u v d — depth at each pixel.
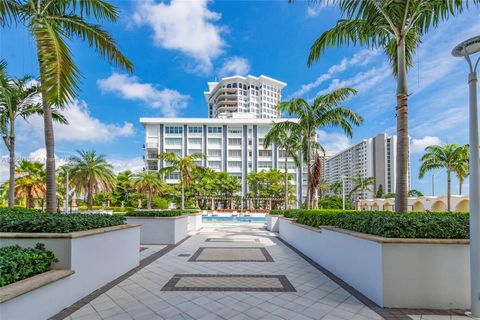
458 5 5.17
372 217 4.59
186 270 5.88
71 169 23.92
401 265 3.78
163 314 3.51
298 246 8.62
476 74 3.76
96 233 4.46
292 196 45.97
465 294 3.73
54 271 3.65
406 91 5.47
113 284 4.81
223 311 3.62
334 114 10.55
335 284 4.88
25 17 5.43
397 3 5.25
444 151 22.89
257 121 55.12
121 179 39.53
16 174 26.34
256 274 5.55
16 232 4.01
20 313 2.87
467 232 3.91
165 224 9.80
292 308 3.74
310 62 7.35
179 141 54.59
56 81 4.18
